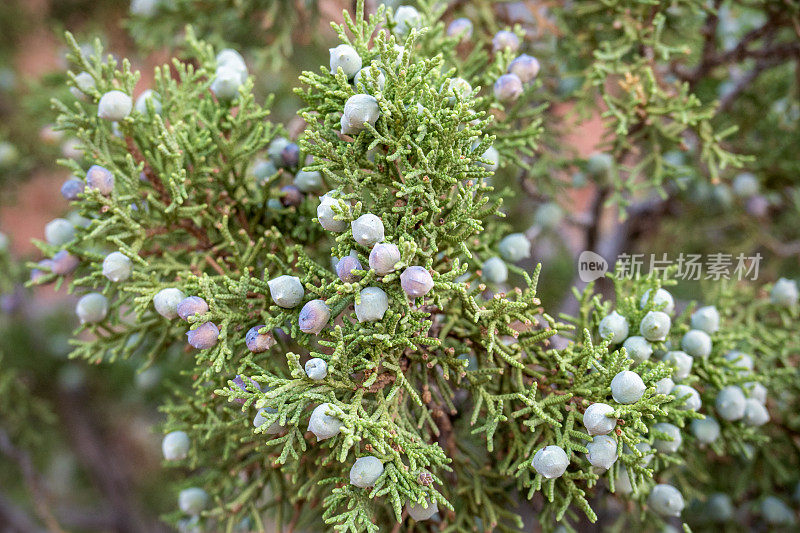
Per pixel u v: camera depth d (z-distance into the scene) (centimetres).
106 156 36
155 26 50
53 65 58
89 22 69
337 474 36
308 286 33
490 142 33
